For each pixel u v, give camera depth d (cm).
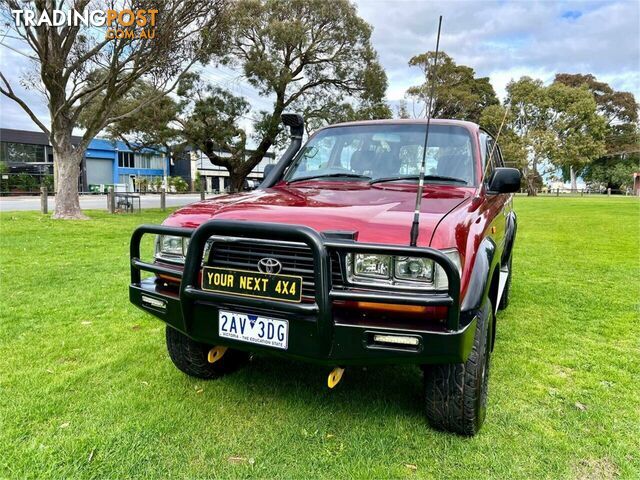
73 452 229
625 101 5759
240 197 293
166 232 249
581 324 445
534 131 4131
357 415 267
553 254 879
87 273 643
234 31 1825
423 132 347
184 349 298
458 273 194
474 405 232
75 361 344
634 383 316
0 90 1291
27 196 3616
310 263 215
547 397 294
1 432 246
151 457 228
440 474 217
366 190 295
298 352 212
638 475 217
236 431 251
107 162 5128
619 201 3247
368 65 2166
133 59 1397
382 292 204
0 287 559
